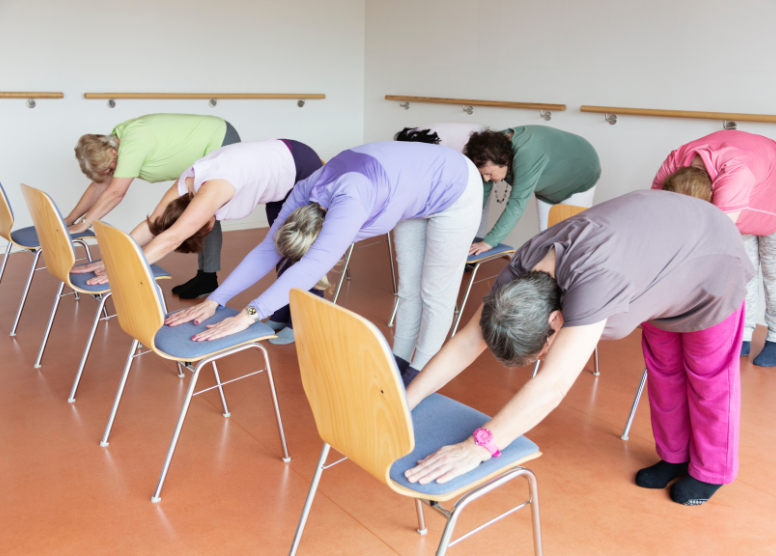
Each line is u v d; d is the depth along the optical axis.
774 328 2.75
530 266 1.31
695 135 3.40
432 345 2.25
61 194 4.43
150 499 1.77
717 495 1.86
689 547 1.64
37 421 2.16
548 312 1.15
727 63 3.22
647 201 1.36
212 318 1.92
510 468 1.24
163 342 1.75
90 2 4.23
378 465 1.17
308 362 1.25
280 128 5.27
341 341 1.11
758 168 2.17
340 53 5.44
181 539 1.61
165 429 2.14
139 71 4.52
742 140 2.23
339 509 1.76
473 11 4.51
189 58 4.70
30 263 4.01
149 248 2.00
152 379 2.50
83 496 1.77
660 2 3.44
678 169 2.10
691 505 1.80
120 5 4.35
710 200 2.05
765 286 2.70
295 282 1.69
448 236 2.07
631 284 1.20
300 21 5.16
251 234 5.00
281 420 2.06
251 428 2.17
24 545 1.57
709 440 1.74
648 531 1.70
